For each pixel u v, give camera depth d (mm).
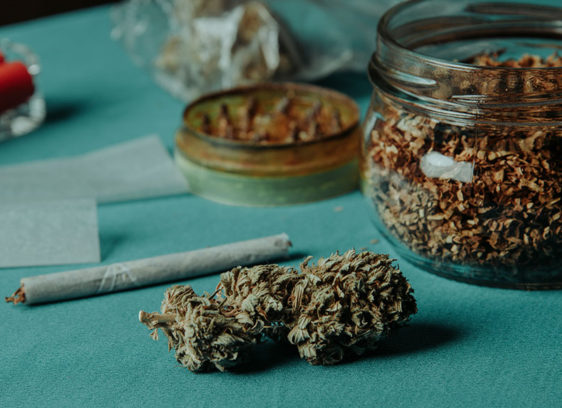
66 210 344
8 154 386
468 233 295
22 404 271
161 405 269
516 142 291
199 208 353
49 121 412
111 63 467
